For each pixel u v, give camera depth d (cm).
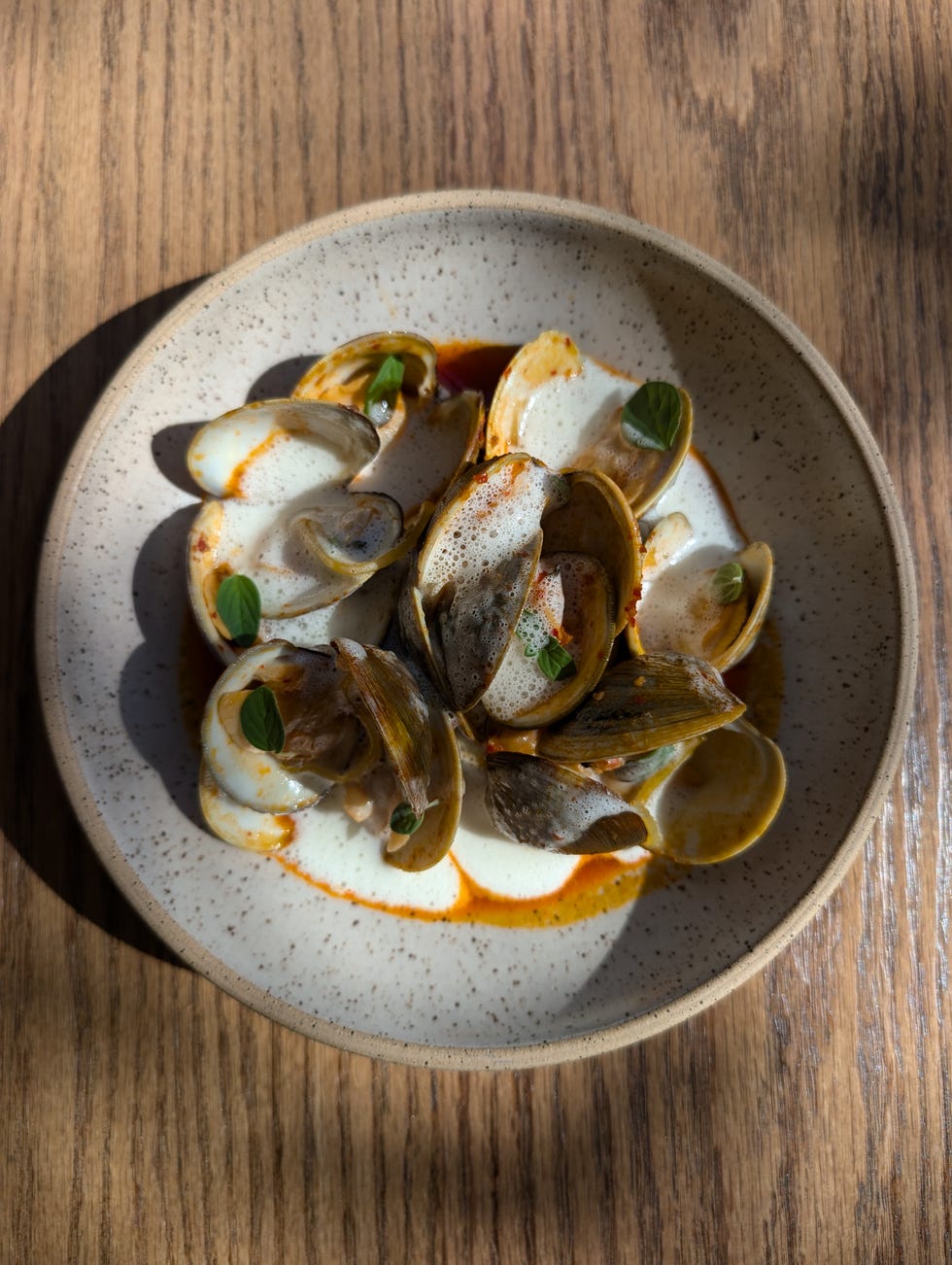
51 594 29
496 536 31
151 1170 31
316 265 31
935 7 37
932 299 36
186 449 31
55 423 33
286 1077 31
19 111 34
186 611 31
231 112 34
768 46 37
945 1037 33
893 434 35
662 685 30
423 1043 28
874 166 36
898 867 33
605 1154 32
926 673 34
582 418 33
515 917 31
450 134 35
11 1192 30
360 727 31
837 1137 32
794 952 33
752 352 32
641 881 31
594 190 35
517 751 31
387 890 31
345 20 35
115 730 30
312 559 32
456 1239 31
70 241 33
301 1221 31
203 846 30
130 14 35
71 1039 31
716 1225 32
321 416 31
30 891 31
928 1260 32
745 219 36
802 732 31
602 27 36
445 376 33
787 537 32
